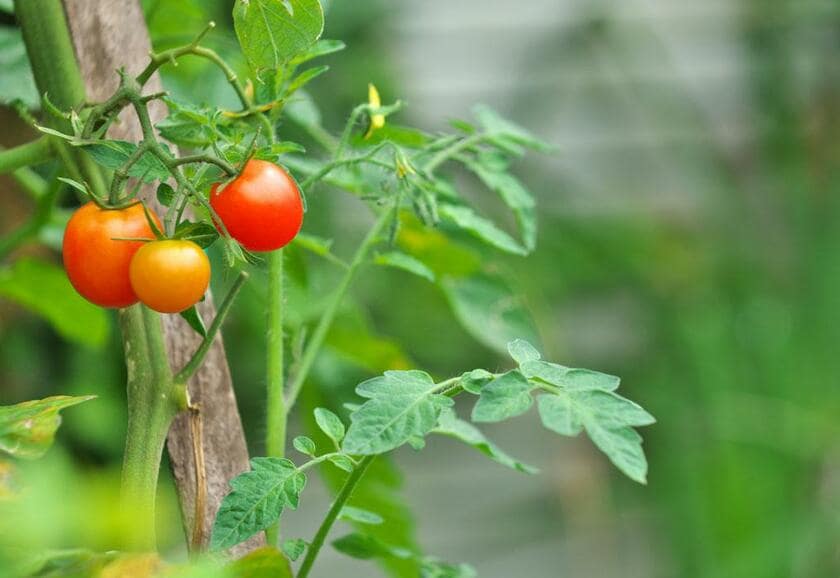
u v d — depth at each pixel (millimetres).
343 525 2527
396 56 2764
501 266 1053
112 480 595
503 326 1045
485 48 2924
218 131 751
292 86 778
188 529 783
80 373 1718
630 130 2951
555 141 2932
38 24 791
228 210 713
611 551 2662
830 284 2465
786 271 2643
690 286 2625
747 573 2188
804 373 2367
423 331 2189
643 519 2654
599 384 690
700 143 2932
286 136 1060
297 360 866
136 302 721
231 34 1087
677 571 2289
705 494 2273
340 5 2242
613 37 2941
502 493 2715
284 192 717
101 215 708
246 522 718
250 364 1803
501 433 2723
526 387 686
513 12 2938
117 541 674
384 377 708
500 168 914
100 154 710
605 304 2693
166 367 760
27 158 789
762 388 2369
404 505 915
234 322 1762
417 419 695
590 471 2697
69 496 589
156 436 755
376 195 854
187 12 1027
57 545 660
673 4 2982
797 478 2260
